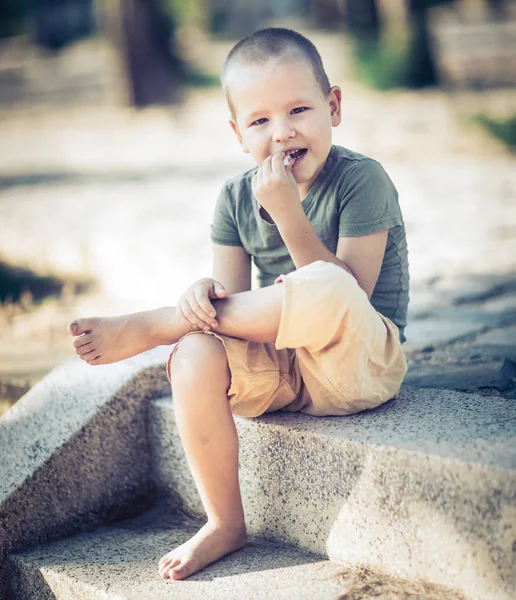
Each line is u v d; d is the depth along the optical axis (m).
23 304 4.80
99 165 11.45
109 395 2.50
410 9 17.05
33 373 3.60
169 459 2.51
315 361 2.09
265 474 2.19
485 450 1.80
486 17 29.16
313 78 2.27
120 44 17.38
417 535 1.84
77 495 2.42
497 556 1.71
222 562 2.08
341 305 1.96
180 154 11.88
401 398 2.26
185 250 5.90
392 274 2.41
